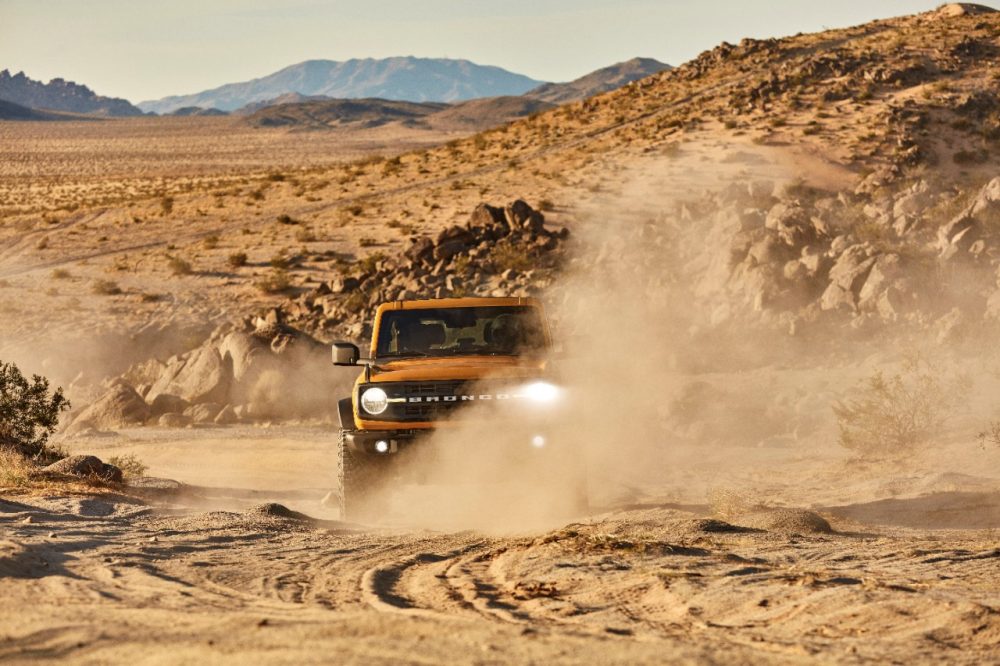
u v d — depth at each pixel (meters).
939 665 5.39
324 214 83.56
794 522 11.06
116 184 175.12
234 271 69.00
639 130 101.56
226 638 5.27
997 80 100.88
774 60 125.75
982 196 35.88
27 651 5.06
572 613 6.76
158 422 36.03
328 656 4.79
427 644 5.09
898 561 8.77
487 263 55.38
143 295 64.94
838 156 84.31
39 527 10.72
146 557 9.18
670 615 6.72
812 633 6.12
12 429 20.73
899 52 113.50
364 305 53.19
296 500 17.38
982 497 13.52
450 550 9.92
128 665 4.76
